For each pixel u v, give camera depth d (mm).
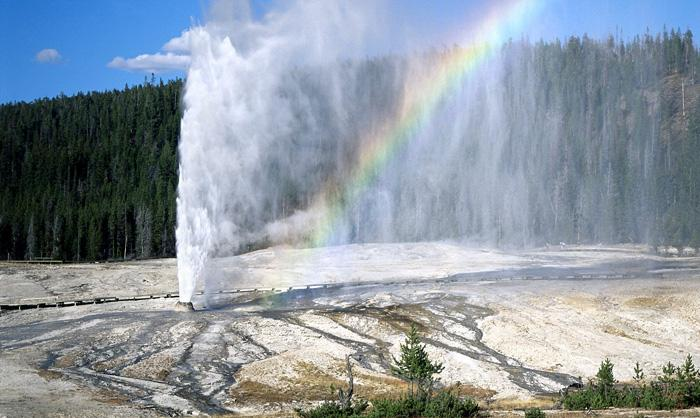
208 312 72125
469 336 60938
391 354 56281
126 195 170125
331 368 52188
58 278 101250
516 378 50688
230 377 50594
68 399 44281
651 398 41125
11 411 41125
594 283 83625
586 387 47125
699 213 141000
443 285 85375
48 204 159250
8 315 73000
